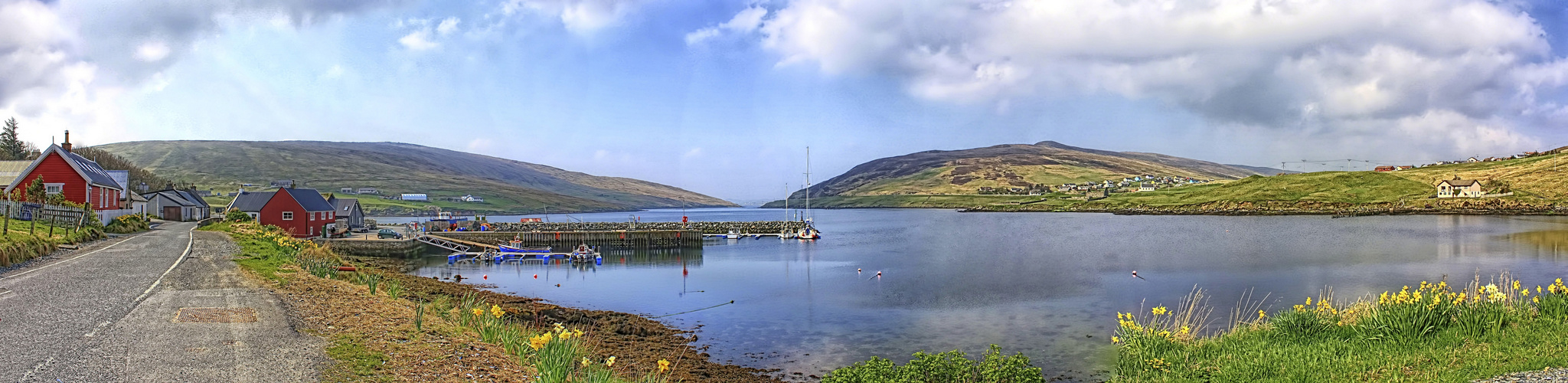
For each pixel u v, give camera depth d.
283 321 15.57
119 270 24.80
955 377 13.52
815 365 23.53
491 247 69.81
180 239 42.78
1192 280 44.59
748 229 108.75
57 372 10.81
